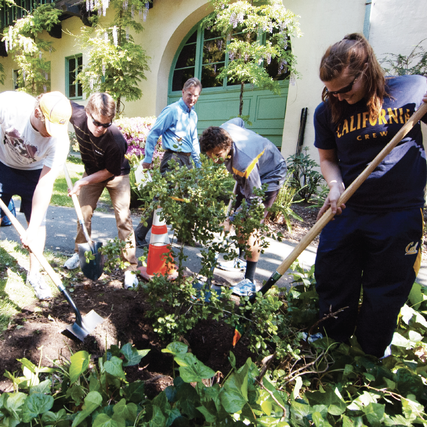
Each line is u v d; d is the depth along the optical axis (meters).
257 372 1.46
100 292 2.64
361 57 1.57
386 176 1.73
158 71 9.81
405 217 1.75
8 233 3.71
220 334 2.34
